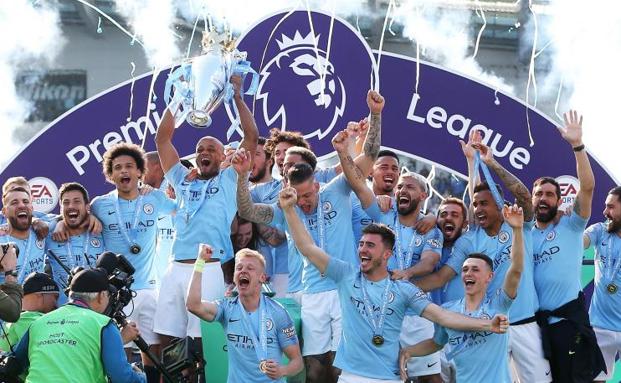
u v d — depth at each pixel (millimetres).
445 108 12180
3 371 7895
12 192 9812
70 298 7977
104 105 12172
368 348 8828
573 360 9797
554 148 12141
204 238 9891
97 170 12164
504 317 8391
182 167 10188
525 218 9617
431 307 8703
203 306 9016
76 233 10047
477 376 8828
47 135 12141
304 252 8836
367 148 9672
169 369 8539
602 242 10602
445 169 12195
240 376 9078
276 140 10586
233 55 9734
